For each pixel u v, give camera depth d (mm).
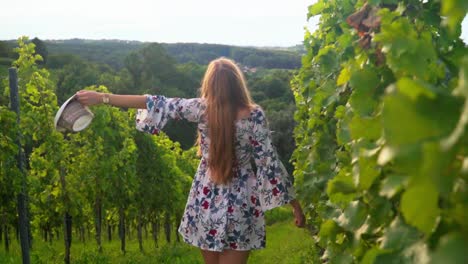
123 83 52000
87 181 11156
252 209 3676
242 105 3604
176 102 3695
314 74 5855
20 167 6922
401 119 846
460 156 824
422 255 1074
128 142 12195
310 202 5062
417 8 2527
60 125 3723
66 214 10859
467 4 847
